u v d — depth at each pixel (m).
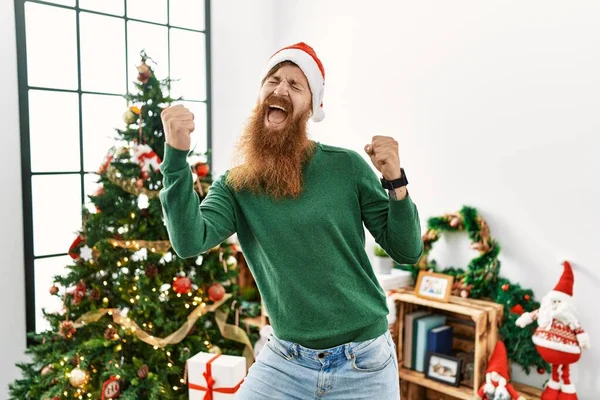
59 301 2.81
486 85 2.53
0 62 2.58
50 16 2.82
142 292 2.26
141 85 2.36
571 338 2.11
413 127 2.86
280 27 3.62
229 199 1.35
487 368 2.31
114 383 2.13
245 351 2.53
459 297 2.55
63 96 2.89
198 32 3.46
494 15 2.48
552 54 2.29
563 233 2.29
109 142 3.09
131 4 3.16
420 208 2.85
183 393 2.31
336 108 3.26
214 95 3.52
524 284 2.43
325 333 1.28
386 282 2.69
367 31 3.05
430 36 2.75
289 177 1.29
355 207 1.36
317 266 1.28
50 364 2.29
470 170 2.61
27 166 2.73
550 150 2.32
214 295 2.38
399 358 2.65
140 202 2.33
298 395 1.33
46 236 2.85
